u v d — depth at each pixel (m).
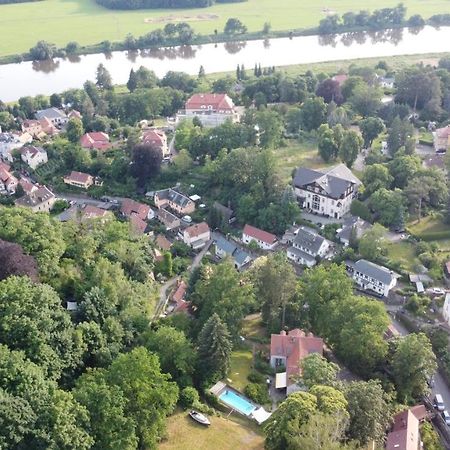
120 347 114.25
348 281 133.88
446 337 138.50
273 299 132.50
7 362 89.56
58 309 108.31
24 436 82.00
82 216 184.75
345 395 97.38
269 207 184.12
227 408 108.25
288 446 88.94
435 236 172.25
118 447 86.31
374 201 180.50
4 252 118.19
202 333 114.81
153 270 161.50
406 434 100.19
